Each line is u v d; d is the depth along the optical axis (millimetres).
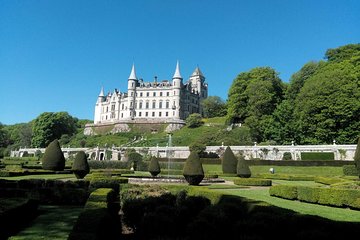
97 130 137375
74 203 20109
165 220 11773
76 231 8344
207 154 65688
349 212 16906
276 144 65562
